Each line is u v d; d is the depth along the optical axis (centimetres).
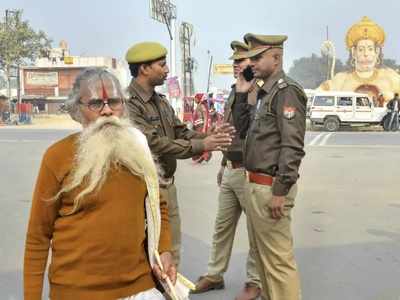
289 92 339
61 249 214
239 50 426
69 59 4931
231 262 532
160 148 346
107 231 210
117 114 223
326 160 1382
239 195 431
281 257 356
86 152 208
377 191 908
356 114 2797
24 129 3023
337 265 518
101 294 213
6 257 546
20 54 4778
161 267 225
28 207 791
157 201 219
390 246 579
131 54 358
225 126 354
